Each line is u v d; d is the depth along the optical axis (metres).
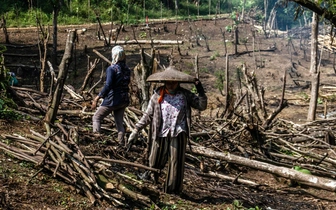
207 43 28.00
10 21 30.16
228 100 9.93
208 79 20.72
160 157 5.85
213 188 6.60
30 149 5.81
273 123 10.94
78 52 24.12
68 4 34.72
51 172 5.44
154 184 6.09
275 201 6.68
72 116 8.05
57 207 4.82
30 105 8.14
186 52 25.03
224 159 6.91
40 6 31.91
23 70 20.20
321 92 19.47
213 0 46.62
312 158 8.77
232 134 8.65
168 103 5.69
